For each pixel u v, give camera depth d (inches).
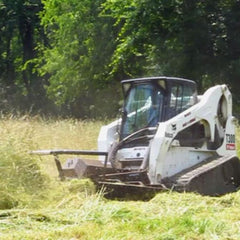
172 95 741.3
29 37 3043.8
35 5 2977.4
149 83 749.3
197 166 726.5
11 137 693.9
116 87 2118.6
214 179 717.3
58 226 485.1
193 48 1675.7
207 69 1663.4
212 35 1668.3
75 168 712.4
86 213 523.8
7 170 632.4
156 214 537.0
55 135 1104.2
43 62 2834.6
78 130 1177.4
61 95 2298.2
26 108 2746.1
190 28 1673.2
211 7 1673.2
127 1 1756.9
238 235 457.1
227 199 609.3
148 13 1707.7
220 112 772.6
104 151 764.6
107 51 2100.1
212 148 754.2
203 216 523.8
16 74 3142.2
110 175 707.4
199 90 1679.4
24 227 481.1
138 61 1927.9
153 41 1718.8
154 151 698.2
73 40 2165.4
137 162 721.0
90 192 658.2
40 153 699.4
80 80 2175.2
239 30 1658.5
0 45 3149.6
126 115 761.0
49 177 675.4
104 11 1915.6
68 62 2193.7
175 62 1680.6
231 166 745.0
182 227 476.1
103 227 484.4
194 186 692.7
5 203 593.9
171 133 708.7
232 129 780.0
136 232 471.5
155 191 663.1
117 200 660.1
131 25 1753.2
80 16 2150.6
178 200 605.6
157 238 450.6
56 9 2252.7
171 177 701.9
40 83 2847.0
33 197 616.4
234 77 1649.9
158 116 735.1
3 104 2753.4
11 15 3034.0
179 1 1678.2
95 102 2162.9
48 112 2468.0
